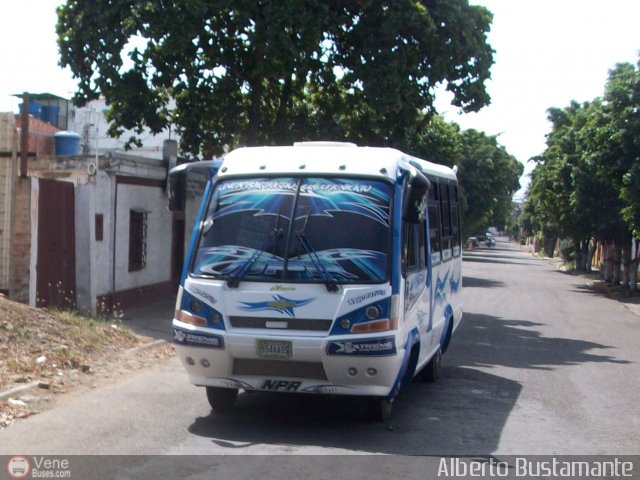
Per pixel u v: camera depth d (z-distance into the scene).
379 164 7.88
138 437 7.26
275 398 9.18
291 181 7.91
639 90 26.45
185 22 15.79
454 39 17.22
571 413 9.14
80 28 16.80
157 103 18.80
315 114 20.58
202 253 7.84
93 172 14.43
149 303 17.33
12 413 7.85
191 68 17.83
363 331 7.26
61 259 13.72
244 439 7.35
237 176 8.07
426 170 9.58
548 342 15.91
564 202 34.88
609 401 9.98
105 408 8.32
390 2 16.48
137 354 11.42
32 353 10.06
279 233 7.66
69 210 13.98
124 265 16.12
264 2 16.05
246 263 7.60
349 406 8.89
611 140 26.59
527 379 11.36
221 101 18.47
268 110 20.38
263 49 16.27
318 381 7.42
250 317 7.46
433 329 9.77
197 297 7.64
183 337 7.65
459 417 8.68
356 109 20.06
